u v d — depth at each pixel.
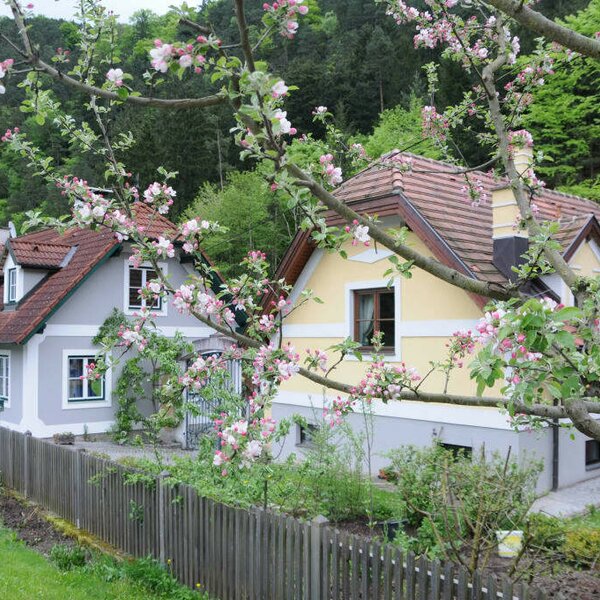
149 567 7.09
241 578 6.07
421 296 11.27
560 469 10.85
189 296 4.54
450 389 10.85
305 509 7.64
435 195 12.00
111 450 16.09
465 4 5.75
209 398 6.68
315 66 37.41
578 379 3.02
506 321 2.92
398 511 7.91
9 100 47.69
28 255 18.50
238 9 2.91
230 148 38.38
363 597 4.84
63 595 6.32
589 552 6.34
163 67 2.97
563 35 3.24
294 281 13.51
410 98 31.84
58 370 17.39
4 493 11.12
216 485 6.65
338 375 12.80
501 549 6.23
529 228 4.90
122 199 4.79
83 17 4.20
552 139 21.80
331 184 3.81
